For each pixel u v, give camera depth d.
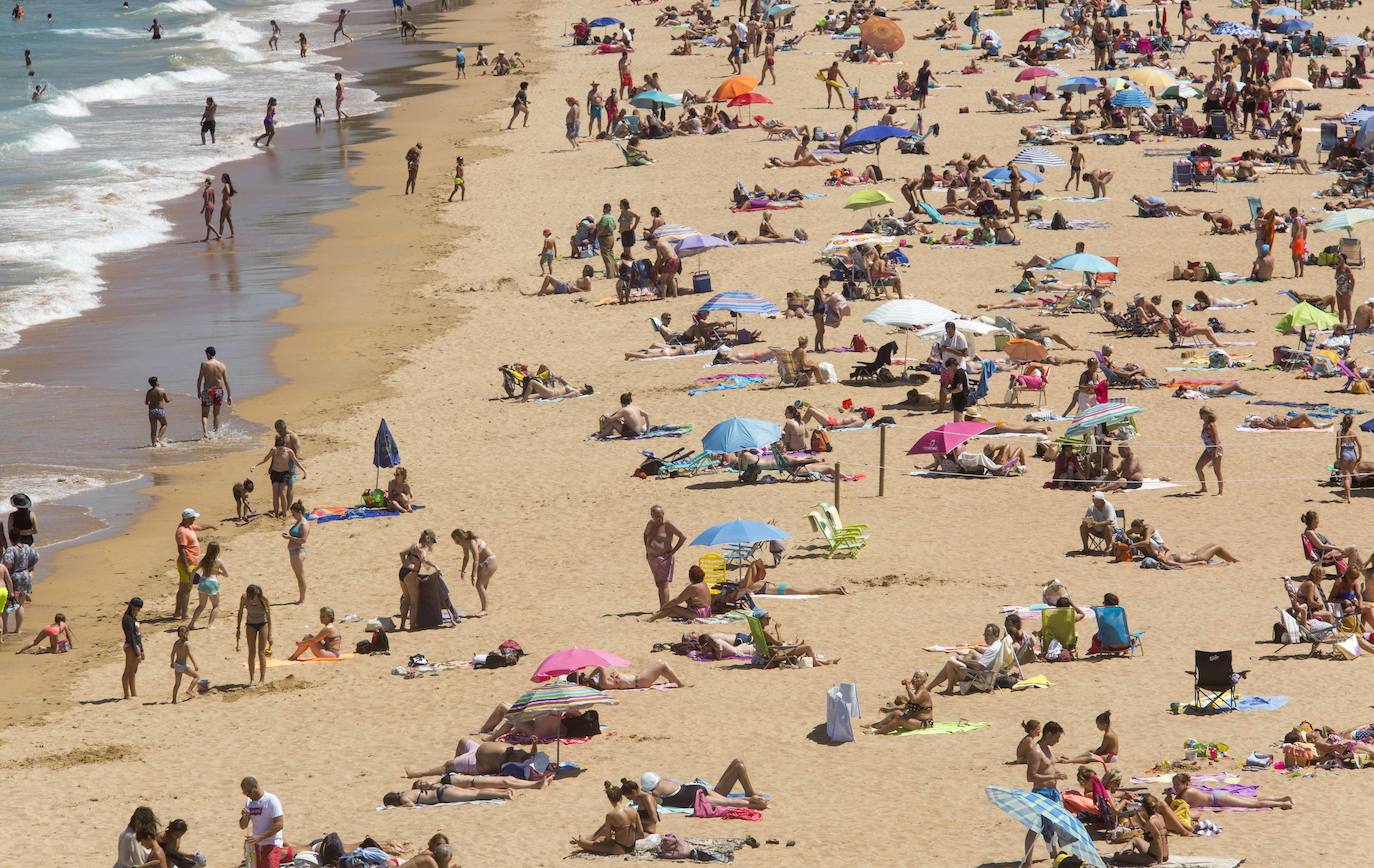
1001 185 126.38
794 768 45.97
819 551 65.56
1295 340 90.88
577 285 108.69
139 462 80.25
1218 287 101.12
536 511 72.19
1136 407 71.75
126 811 45.88
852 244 105.06
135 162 150.50
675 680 53.59
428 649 58.19
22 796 47.31
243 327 101.75
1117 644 54.00
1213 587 59.84
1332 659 52.72
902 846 40.06
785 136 145.88
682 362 93.12
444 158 148.62
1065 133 141.75
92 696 55.50
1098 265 94.00
